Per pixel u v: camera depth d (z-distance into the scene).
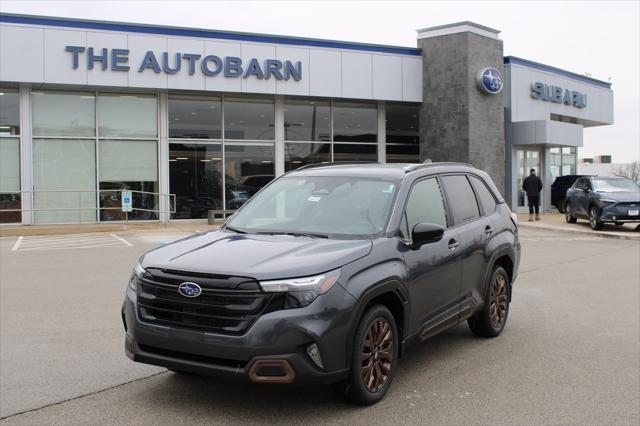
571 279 10.85
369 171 5.85
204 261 4.43
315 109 23.89
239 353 4.10
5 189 20.12
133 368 5.60
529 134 26.84
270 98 23.17
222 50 21.16
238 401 4.76
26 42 19.12
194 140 22.19
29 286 9.74
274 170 23.30
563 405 4.77
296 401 4.76
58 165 20.70
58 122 20.64
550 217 26.39
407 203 5.44
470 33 23.84
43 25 19.25
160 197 21.75
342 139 24.36
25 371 5.53
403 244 5.11
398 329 5.04
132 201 21.44
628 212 19.61
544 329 7.20
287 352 4.09
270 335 4.08
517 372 5.57
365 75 23.41
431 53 24.39
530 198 24.25
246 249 4.67
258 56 21.67
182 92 21.70
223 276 4.20
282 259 4.40
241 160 22.83
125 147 21.38
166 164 21.80
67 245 15.64
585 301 8.86
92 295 9.02
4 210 20.08
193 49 20.80
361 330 4.50
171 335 4.30
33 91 20.33
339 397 4.70
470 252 6.08
